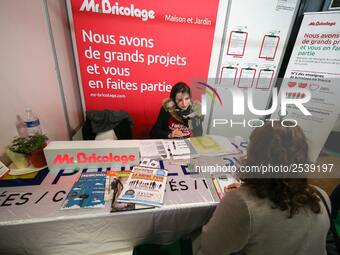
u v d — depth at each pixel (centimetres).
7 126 110
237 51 218
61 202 86
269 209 58
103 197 89
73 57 197
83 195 89
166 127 202
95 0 172
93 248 91
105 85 206
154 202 87
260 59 225
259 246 61
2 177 99
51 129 155
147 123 230
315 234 60
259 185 62
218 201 91
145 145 133
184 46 202
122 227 87
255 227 58
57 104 165
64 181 99
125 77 206
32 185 95
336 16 202
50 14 154
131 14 182
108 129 182
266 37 215
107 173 105
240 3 197
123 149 108
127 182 98
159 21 188
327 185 204
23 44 121
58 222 79
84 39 185
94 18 179
